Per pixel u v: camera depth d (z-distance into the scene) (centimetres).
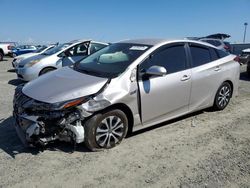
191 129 540
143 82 467
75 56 1023
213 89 606
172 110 523
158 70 455
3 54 2295
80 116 406
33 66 977
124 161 413
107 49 566
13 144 460
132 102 455
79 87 423
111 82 438
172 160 420
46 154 427
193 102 563
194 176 379
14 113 456
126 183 361
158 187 354
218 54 624
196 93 562
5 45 2298
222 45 1752
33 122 400
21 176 371
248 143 486
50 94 418
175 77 512
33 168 390
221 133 525
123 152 439
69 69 524
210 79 588
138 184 359
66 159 414
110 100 425
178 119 590
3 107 670
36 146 429
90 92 418
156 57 500
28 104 415
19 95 449
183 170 394
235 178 377
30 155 424
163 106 503
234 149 462
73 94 412
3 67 1670
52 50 1077
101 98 418
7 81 1084
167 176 378
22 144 459
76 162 407
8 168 389
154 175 380
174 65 521
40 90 435
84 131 420
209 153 445
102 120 431
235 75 658
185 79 529
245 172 392
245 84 1019
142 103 468
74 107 403
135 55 488
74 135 410
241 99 777
